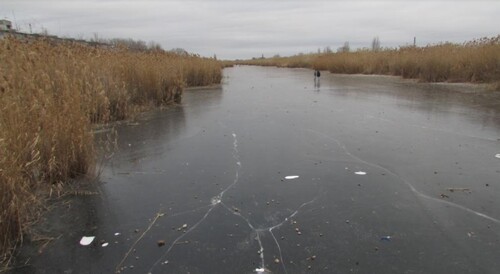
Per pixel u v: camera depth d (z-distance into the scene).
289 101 10.48
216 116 8.23
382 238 3.02
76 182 4.25
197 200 3.79
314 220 3.34
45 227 3.28
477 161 4.74
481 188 3.92
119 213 3.53
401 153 5.14
